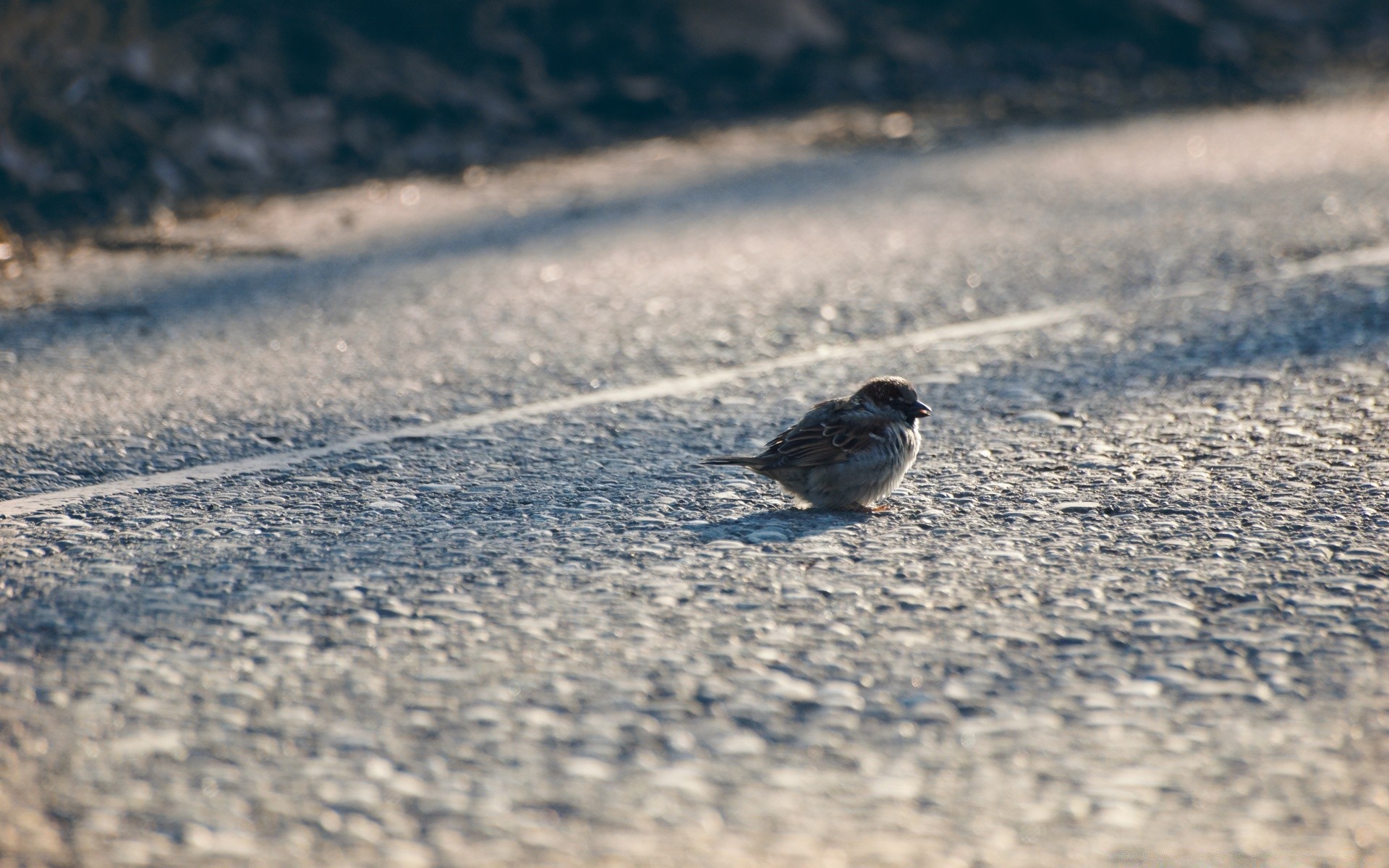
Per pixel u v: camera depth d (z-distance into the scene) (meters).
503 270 16.75
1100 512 8.95
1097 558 8.12
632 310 14.83
